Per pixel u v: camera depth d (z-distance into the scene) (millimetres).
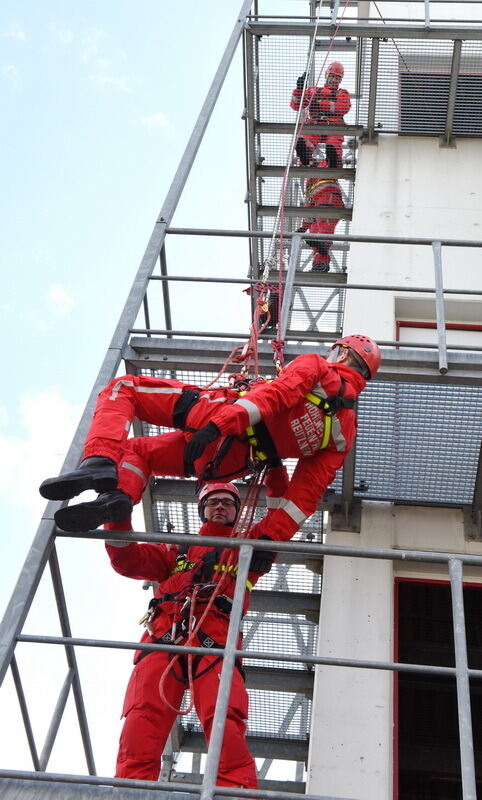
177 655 4668
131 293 5953
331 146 10117
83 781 3764
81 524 4379
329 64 10117
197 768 7688
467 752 3695
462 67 9820
